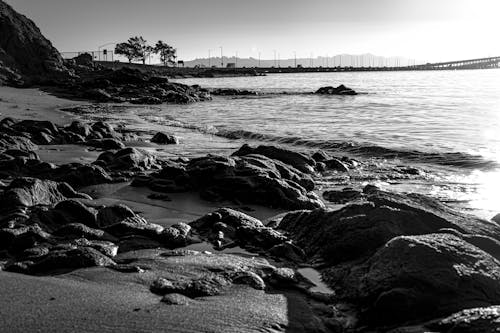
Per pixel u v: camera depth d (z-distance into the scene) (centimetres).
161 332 401
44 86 6181
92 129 2067
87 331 396
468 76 11825
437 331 406
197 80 11069
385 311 461
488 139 1939
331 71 19700
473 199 1094
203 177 1109
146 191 1109
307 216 745
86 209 819
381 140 1961
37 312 429
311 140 1970
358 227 634
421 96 4762
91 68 9938
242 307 467
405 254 507
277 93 5903
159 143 1958
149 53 16400
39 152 1636
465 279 470
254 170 1097
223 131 2336
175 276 548
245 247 713
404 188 1206
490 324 380
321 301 517
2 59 6762
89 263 586
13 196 862
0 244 693
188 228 784
